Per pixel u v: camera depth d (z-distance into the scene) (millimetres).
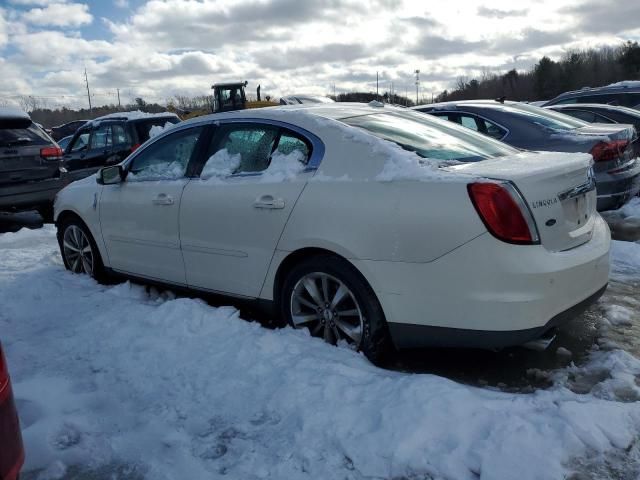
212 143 4305
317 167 3607
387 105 4523
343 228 3365
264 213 3740
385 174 3303
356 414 2852
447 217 3037
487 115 7016
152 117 11297
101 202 5051
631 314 4211
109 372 3551
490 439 2590
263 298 3898
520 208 2979
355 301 3424
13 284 5266
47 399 3248
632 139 6941
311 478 2531
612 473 2451
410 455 2574
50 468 2676
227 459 2699
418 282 3150
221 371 3404
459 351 3740
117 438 2885
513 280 2945
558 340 3852
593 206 3674
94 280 5359
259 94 21562
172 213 4359
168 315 4059
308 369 3256
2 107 8664
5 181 8266
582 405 2783
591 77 70312
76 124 25781
